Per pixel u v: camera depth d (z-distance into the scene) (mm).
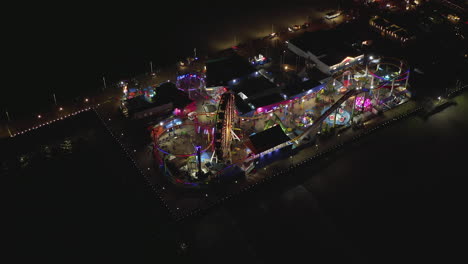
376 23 178875
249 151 126812
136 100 143625
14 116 141000
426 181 118562
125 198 115438
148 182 119562
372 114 139375
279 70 160625
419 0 195250
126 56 168875
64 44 174875
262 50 170875
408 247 102812
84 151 129375
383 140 131375
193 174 120375
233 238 105438
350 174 121250
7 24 185875
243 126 138125
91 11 196250
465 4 191875
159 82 155875
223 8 198125
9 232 107000
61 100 147750
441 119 138125
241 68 154250
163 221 109562
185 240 104875
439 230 106438
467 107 142375
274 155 126562
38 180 120250
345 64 158500
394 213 110562
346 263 99812
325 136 132250
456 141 130375
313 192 116250
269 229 107250
